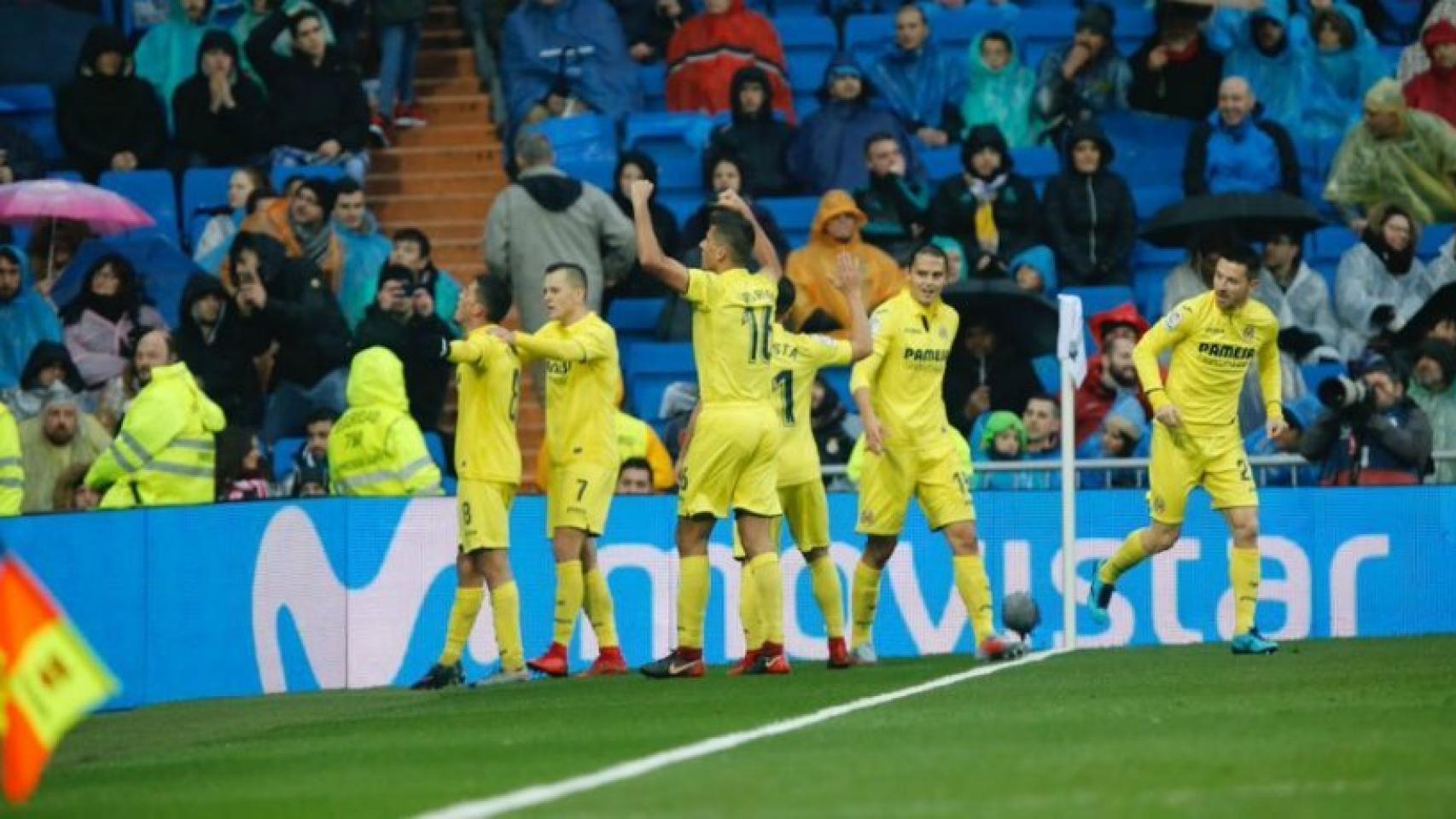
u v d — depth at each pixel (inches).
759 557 1793.8
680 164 2785.4
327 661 1959.9
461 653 1894.7
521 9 2849.4
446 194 2832.2
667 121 2785.4
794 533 1895.9
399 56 2874.0
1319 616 2219.5
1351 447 2256.4
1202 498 2213.3
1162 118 2876.5
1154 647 2074.3
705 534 1798.7
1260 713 1368.1
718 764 1156.5
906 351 1876.2
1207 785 1034.7
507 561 1866.4
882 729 1321.4
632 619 2117.4
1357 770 1079.0
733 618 2129.7
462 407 1854.1
